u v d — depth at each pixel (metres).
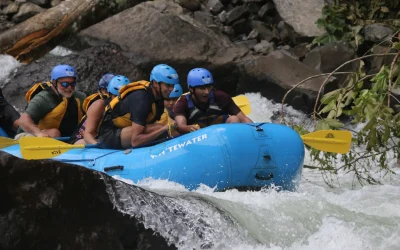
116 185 11.03
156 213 11.16
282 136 15.60
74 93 19.23
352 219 12.97
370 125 17.52
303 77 26.16
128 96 16.36
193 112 17.62
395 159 20.05
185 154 15.20
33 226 10.41
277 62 26.64
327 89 25.45
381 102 17.73
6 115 19.09
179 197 12.20
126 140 16.50
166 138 16.42
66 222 10.56
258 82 26.30
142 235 10.96
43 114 18.70
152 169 15.32
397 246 12.05
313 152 18.03
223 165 15.01
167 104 17.56
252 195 14.27
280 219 12.66
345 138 16.95
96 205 10.77
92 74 25.73
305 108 25.41
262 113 25.61
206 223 11.56
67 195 10.59
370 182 17.53
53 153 15.91
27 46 24.59
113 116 16.66
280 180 15.52
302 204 13.54
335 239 12.25
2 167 10.30
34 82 24.97
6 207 10.38
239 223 11.98
